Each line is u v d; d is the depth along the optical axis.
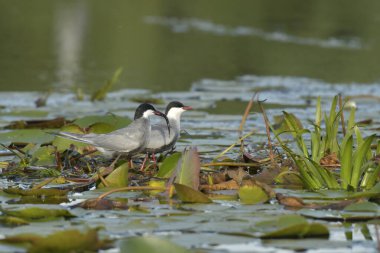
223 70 25.25
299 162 11.12
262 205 10.16
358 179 11.00
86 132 13.68
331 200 10.35
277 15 35.88
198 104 19.06
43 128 15.46
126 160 12.04
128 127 12.77
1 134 14.40
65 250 8.20
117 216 9.54
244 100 20.27
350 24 32.97
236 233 8.77
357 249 8.40
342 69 25.52
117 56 27.34
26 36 30.34
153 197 10.59
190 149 11.05
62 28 32.28
